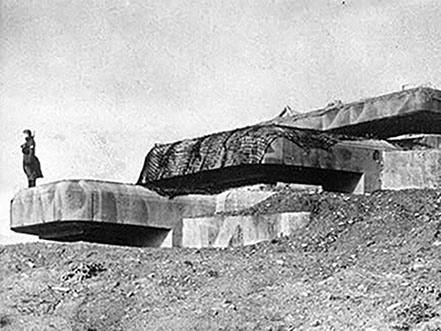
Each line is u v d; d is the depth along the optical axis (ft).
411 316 38.34
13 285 47.42
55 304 45.01
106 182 62.34
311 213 55.72
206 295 44.01
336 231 52.80
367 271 44.34
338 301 41.04
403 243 48.06
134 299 44.62
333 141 63.72
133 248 54.65
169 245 63.26
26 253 52.70
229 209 63.67
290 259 48.55
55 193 61.36
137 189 63.31
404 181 63.26
